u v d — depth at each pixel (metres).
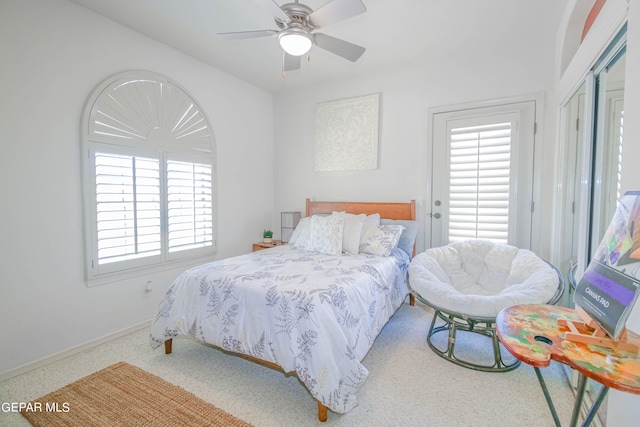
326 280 1.96
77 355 2.27
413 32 2.65
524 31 2.63
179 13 2.38
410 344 2.40
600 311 0.96
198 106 3.20
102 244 2.45
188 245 3.16
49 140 2.15
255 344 1.75
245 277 2.01
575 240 2.13
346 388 1.59
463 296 1.98
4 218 1.97
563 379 1.91
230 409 1.68
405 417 1.60
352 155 3.75
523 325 1.09
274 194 4.39
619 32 1.38
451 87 3.16
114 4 2.27
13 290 2.01
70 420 1.58
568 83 2.19
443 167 3.22
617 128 1.49
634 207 0.95
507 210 2.91
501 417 1.60
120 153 2.53
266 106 4.21
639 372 0.81
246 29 2.61
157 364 2.13
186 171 3.08
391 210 3.44
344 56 2.18
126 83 2.55
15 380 1.95
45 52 2.12
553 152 2.71
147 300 2.79
